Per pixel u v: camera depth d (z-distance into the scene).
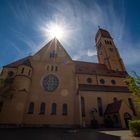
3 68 33.56
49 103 29.41
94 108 29.53
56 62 35.66
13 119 24.81
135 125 14.01
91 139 12.20
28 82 29.84
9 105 25.91
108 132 17.95
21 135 14.58
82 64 44.19
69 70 35.06
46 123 27.00
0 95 26.53
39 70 33.34
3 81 28.66
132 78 16.50
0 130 19.58
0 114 24.86
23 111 26.67
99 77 37.56
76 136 14.18
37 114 27.53
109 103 31.41
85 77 36.50
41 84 31.42
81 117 27.02
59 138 12.77
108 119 27.33
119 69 44.66
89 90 31.36
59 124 27.36
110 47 50.12
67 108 29.55
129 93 33.81
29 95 29.39
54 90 31.28
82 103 29.69
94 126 26.36
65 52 37.81
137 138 12.41
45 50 36.81
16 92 27.36
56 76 33.47
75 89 32.06
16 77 29.27
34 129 21.94
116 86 37.00
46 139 12.17
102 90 32.62
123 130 20.66
